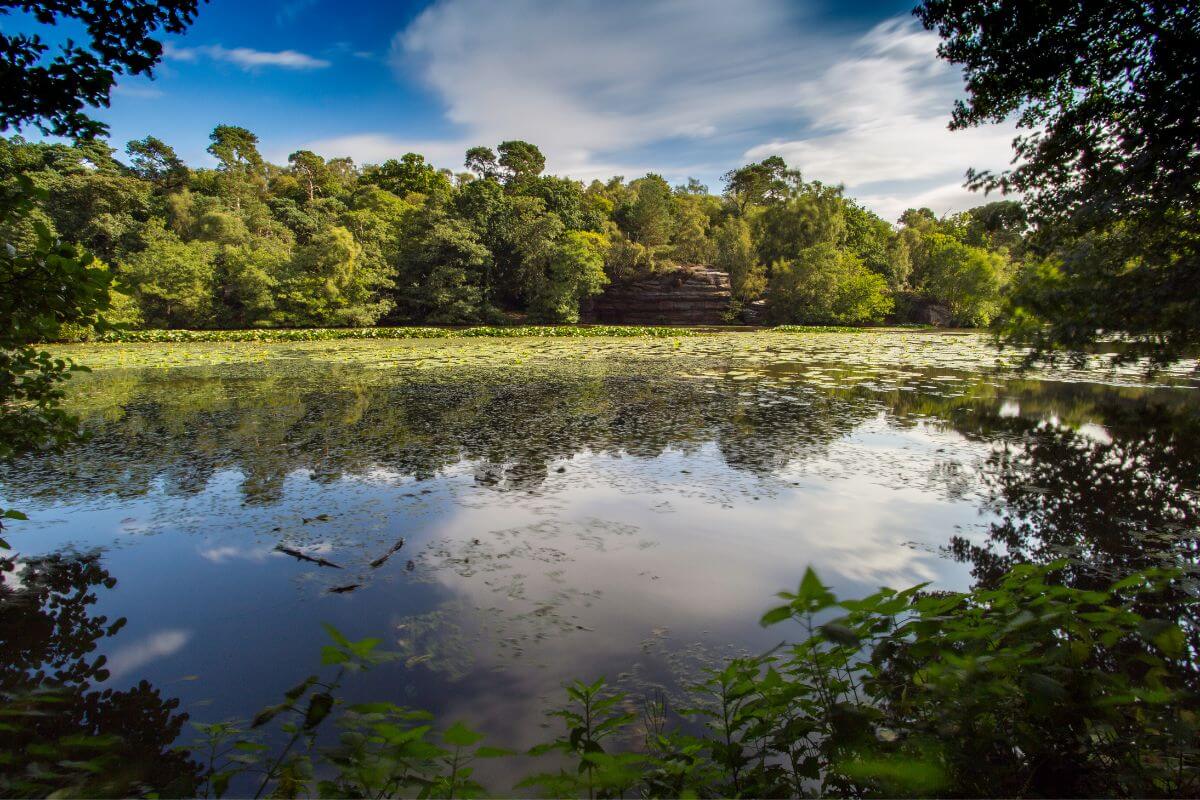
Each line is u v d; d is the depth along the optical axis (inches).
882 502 236.2
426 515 224.7
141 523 216.5
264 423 385.1
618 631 144.2
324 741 105.3
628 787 80.7
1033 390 530.6
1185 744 68.4
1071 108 180.1
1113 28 165.3
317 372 666.8
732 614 151.8
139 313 1370.6
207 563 184.5
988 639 73.1
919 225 2854.3
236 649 138.2
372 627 147.5
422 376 624.1
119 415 412.8
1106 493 243.9
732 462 295.1
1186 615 139.4
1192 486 251.6
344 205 2395.4
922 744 68.4
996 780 75.0
